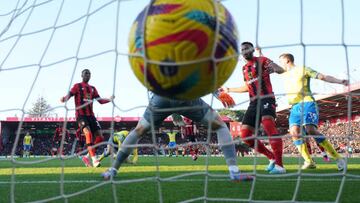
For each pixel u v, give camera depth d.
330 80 5.25
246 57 5.11
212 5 2.35
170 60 2.27
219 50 2.31
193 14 2.25
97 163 7.62
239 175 4.09
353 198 3.18
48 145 42.06
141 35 2.35
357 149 19.50
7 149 40.41
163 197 3.29
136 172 6.32
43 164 9.52
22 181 4.77
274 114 5.11
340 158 5.93
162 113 3.94
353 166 7.77
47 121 38.50
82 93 7.32
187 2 2.30
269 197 3.25
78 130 7.89
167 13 2.27
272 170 5.17
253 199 3.16
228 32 2.37
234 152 4.12
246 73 5.16
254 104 5.12
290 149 26.97
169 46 2.24
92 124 7.48
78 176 5.44
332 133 28.83
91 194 3.47
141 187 3.94
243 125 5.27
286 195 3.35
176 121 10.37
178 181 4.46
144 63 2.35
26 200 3.21
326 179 4.66
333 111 25.66
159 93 2.52
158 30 2.27
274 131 5.07
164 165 8.87
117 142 8.86
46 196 3.43
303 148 6.43
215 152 22.56
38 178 5.18
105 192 3.59
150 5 2.39
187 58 2.25
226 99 4.67
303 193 3.47
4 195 3.50
